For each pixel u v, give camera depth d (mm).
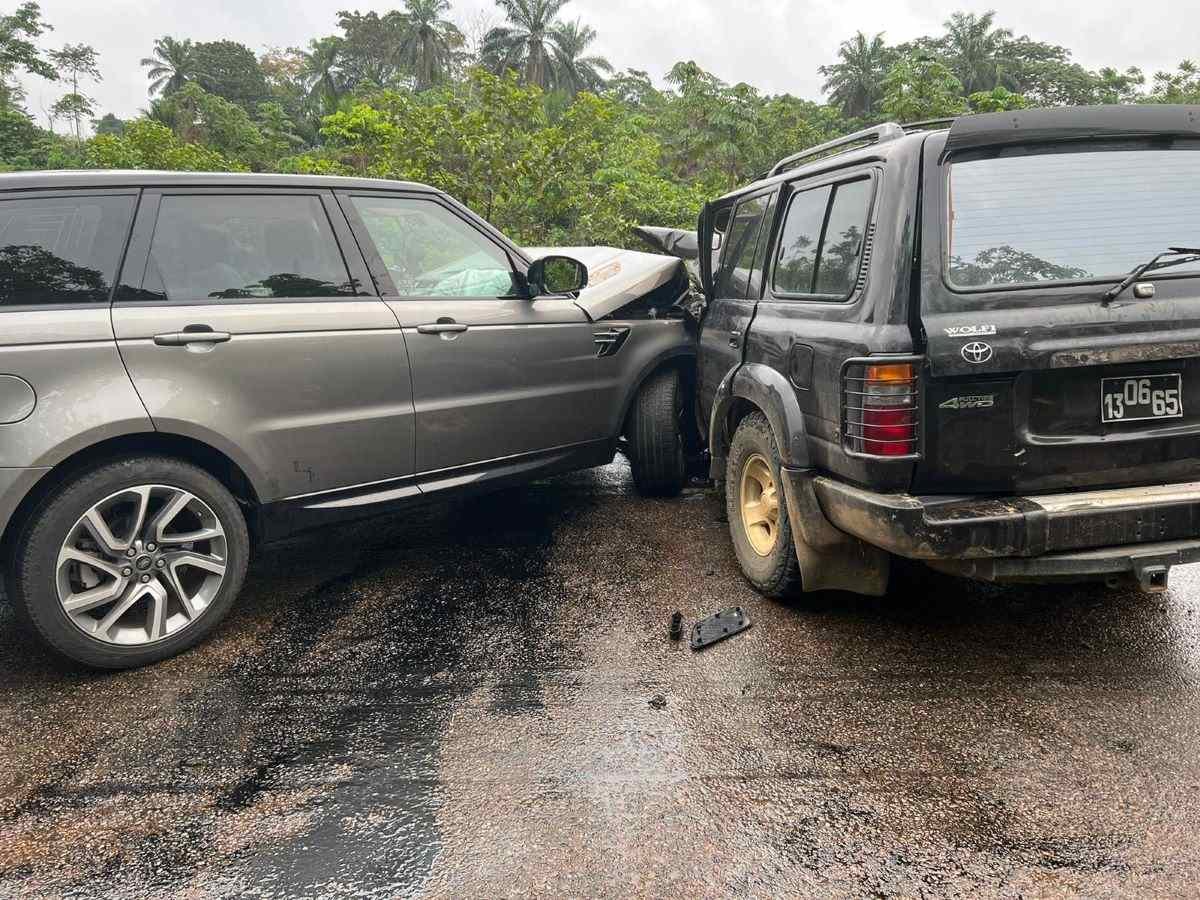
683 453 5105
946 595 3641
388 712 2828
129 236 3123
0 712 2881
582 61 56188
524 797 2354
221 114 51594
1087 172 2773
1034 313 2637
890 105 33125
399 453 3779
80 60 58688
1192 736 2537
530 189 14094
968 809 2240
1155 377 2719
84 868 2104
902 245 2691
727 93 33281
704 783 2391
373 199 3846
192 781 2465
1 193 2926
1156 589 2654
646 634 3361
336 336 3518
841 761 2473
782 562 3406
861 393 2701
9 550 2906
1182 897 1901
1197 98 51469
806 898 1945
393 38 63375
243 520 3367
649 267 4977
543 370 4320
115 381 2953
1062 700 2766
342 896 1990
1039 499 2678
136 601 3131
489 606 3674
